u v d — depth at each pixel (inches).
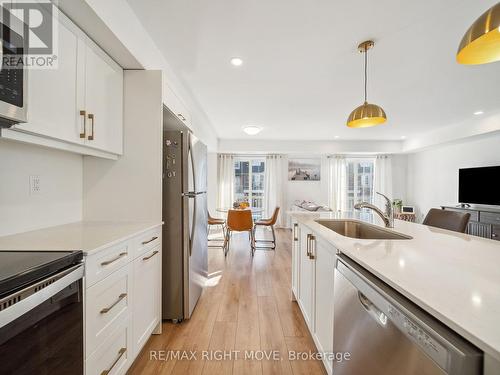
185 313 76.3
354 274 38.3
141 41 68.3
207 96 124.9
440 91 116.9
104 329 43.8
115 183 69.2
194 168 81.0
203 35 74.2
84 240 45.7
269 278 113.7
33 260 33.2
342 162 262.7
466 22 67.6
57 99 45.0
